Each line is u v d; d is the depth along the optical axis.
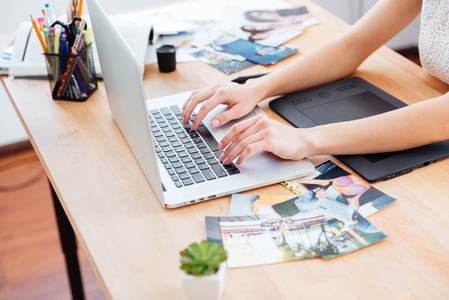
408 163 1.16
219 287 0.87
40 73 1.48
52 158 1.22
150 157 1.06
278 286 0.93
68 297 2.05
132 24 1.57
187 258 0.87
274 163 1.17
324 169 1.17
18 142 2.66
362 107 1.32
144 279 0.95
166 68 1.47
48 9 1.40
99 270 0.97
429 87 1.40
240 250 0.98
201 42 1.58
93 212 1.08
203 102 1.35
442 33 1.36
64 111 1.37
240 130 1.19
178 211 1.08
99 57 1.29
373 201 1.08
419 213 1.06
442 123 1.18
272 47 1.56
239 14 1.70
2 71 1.50
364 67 1.48
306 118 1.29
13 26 2.38
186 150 1.21
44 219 2.36
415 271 0.95
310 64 1.40
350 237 1.00
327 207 1.07
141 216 1.07
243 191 1.12
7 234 2.29
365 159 1.18
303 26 1.64
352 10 2.96
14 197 2.46
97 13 1.19
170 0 2.49
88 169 1.19
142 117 1.02
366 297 0.91
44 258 2.19
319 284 0.93
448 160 1.18
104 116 1.35
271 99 1.37
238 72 1.47
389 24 1.43
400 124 1.18
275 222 1.04
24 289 2.08
